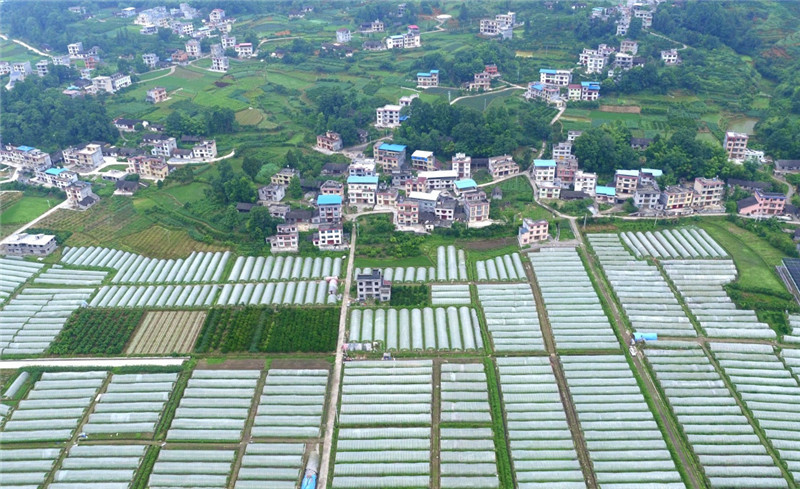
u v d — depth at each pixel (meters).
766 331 170.75
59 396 153.00
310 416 145.75
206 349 167.88
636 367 160.12
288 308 183.88
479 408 147.00
